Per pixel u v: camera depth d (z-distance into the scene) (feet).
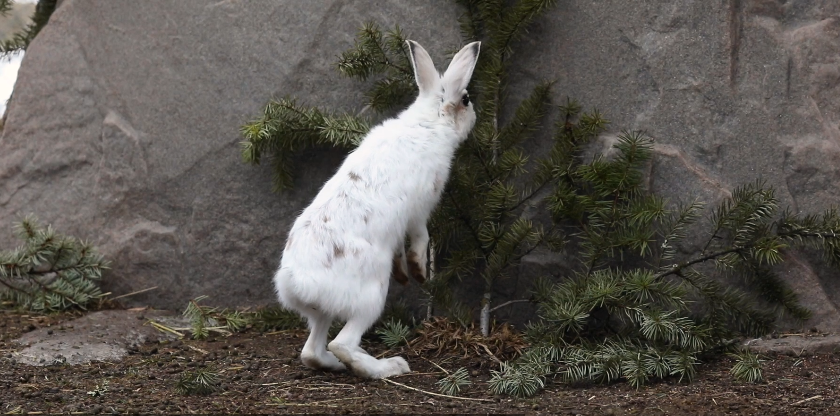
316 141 21.66
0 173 24.81
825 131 19.84
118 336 20.85
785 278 19.81
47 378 17.72
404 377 17.78
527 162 20.76
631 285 18.39
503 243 19.56
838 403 15.69
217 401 16.05
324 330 17.80
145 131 23.39
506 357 18.95
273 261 22.59
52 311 23.07
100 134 23.84
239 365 18.65
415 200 17.88
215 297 23.02
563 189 19.62
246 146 21.77
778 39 19.92
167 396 16.39
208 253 22.98
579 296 18.74
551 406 15.93
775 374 17.44
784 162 19.84
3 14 28.91
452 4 21.03
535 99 20.31
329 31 21.95
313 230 16.87
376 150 17.80
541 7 19.86
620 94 20.34
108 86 23.79
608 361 17.25
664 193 20.10
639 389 16.93
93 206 23.91
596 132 19.89
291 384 17.20
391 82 21.09
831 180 19.72
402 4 21.40
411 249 18.40
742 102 19.93
